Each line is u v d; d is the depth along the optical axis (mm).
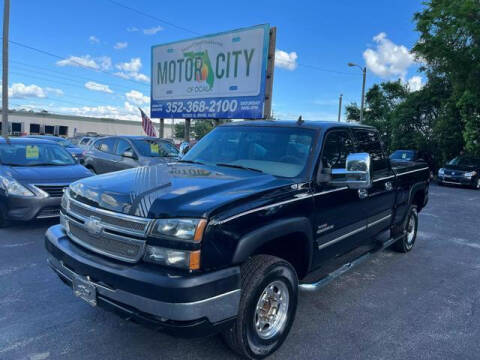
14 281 4297
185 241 2402
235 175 3291
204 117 13891
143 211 2566
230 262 2527
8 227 6453
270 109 12203
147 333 3297
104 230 2740
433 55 20344
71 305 3770
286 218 2965
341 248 3912
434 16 19188
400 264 5566
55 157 7484
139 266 2504
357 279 4875
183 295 2324
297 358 3039
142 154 9914
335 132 3875
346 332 3490
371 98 34906
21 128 59031
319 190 3385
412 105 25688
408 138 25719
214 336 3285
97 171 10719
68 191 3279
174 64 14773
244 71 12430
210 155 4051
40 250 5359
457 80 20203
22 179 6180
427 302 4238
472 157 18969
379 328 3592
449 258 5969
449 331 3586
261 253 3033
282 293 3061
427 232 7738
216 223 2469
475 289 4684
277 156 3635
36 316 3533
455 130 22031
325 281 3551
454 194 14586
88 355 2957
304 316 3779
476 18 17812
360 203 4074
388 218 5043
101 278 2615
